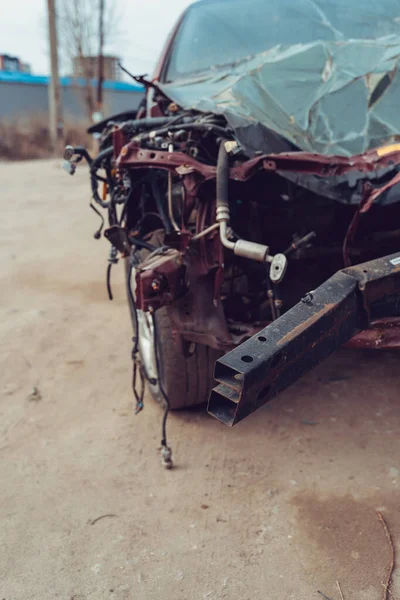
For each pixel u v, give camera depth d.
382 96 3.00
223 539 2.43
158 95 3.82
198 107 3.07
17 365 4.17
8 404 3.65
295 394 3.52
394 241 3.04
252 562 2.30
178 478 2.83
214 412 1.81
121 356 4.25
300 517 2.53
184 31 4.37
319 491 2.68
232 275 2.98
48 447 3.15
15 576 2.31
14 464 3.02
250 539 2.42
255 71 3.35
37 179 15.34
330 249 3.01
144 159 2.70
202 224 2.74
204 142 2.93
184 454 3.02
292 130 2.88
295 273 3.13
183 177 2.66
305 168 2.57
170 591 2.20
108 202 3.31
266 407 3.40
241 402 1.71
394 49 3.32
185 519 2.56
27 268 6.61
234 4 4.32
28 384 3.89
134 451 3.07
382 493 2.64
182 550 2.39
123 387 3.78
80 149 3.13
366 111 2.94
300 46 3.58
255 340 1.82
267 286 2.84
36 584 2.26
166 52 4.35
